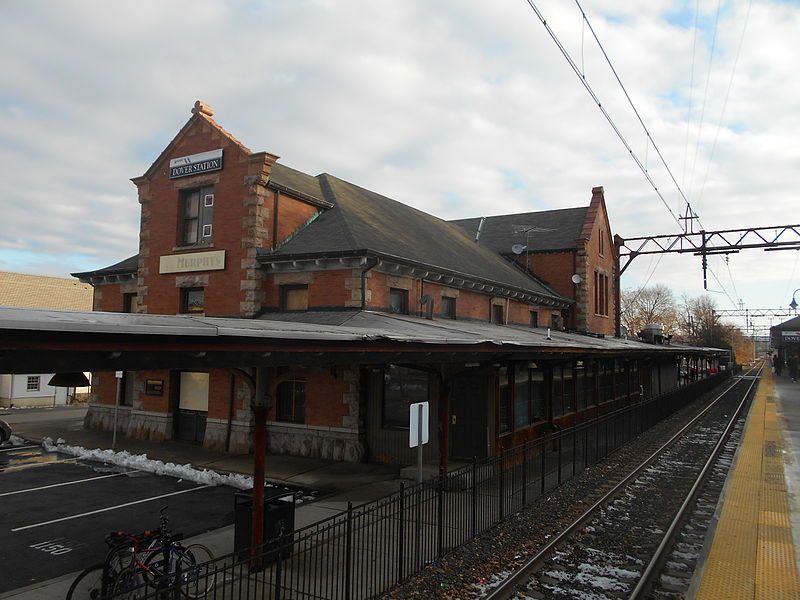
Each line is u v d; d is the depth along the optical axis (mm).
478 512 10188
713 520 9969
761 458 16391
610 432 17359
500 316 23844
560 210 37406
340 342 7250
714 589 6906
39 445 18375
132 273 21547
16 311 4441
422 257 18938
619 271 37750
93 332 4309
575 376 22375
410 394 15375
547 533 9523
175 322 5477
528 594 7184
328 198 20562
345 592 6449
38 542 9281
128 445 17812
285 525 8336
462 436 14883
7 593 7184
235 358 5992
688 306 105250
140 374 19422
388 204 25891
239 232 17375
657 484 13469
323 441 15836
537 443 11883
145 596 5070
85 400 33625
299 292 16953
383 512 10188
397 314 16719
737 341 128250
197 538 9234
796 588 6930
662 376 41344
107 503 11617
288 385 16891
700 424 25688
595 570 7996
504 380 15992
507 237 35781
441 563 8047
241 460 15547
